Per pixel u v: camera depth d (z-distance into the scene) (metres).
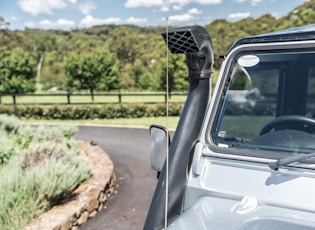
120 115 16.97
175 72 31.52
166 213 1.63
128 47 65.19
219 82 1.85
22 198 4.37
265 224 1.37
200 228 1.43
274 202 1.49
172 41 1.81
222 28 44.28
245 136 1.79
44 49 91.19
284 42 1.78
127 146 9.80
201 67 1.87
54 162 5.09
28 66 42.16
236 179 1.62
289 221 1.38
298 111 1.81
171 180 1.78
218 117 1.81
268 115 1.83
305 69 1.77
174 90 31.94
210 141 1.76
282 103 1.83
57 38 95.94
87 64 36.81
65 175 4.75
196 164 1.70
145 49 64.56
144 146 9.73
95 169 6.19
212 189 1.63
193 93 1.89
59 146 6.38
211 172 1.69
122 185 6.16
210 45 1.86
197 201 1.64
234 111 1.82
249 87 1.85
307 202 1.45
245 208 1.48
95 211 4.86
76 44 79.44
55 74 64.44
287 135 1.75
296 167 1.54
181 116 1.89
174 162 1.80
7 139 7.80
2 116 10.09
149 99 27.75
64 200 4.70
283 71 1.80
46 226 3.88
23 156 5.80
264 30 43.78
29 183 4.49
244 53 1.85
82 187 5.19
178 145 1.82
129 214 4.84
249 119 1.82
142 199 5.42
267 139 1.75
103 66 37.09
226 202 1.57
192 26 1.78
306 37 1.74
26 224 3.99
